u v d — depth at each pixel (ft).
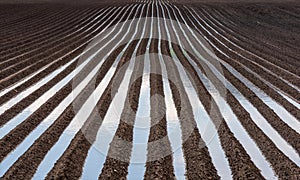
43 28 105.81
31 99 49.19
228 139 37.55
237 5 153.69
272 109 46.57
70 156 33.45
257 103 48.14
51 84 55.52
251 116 44.39
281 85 54.95
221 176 30.78
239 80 57.26
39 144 35.99
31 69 62.75
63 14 136.46
